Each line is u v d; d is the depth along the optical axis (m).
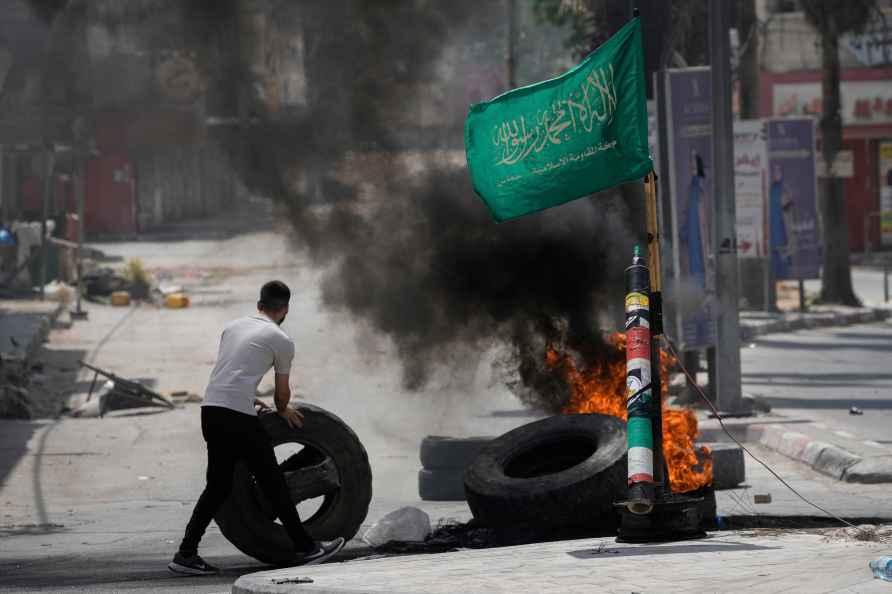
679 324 59.50
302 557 31.75
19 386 71.31
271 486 31.48
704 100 60.41
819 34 128.38
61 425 61.84
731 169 57.19
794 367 83.62
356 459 33.84
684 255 59.94
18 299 121.31
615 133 27.23
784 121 114.19
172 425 62.03
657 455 27.44
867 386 72.81
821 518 35.25
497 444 35.09
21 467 51.22
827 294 131.00
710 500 34.78
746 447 52.91
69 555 34.25
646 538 27.52
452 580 23.30
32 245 131.75
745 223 109.75
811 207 116.06
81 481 48.41
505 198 28.67
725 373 57.69
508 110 28.64
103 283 131.00
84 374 80.38
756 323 108.81
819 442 48.12
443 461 42.31
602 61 27.22
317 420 33.62
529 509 32.16
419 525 33.62
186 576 30.86
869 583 20.92
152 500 44.75
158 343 96.88
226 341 32.00
